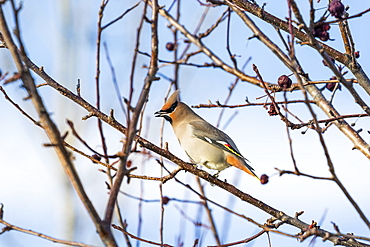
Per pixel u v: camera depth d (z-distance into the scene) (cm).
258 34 759
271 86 906
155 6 704
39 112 605
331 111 923
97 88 870
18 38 621
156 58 698
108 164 916
